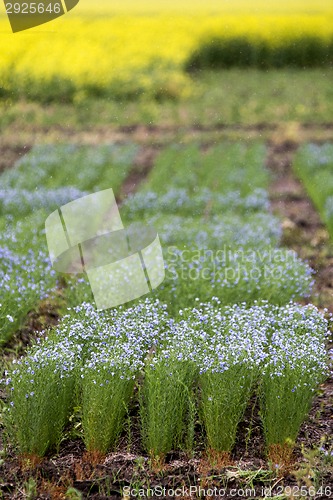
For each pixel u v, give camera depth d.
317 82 35.25
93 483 5.57
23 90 30.34
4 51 31.16
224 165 20.70
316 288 10.84
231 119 28.86
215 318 7.42
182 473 5.76
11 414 6.09
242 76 36.56
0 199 15.44
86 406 6.00
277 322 7.38
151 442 5.92
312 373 6.14
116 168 20.17
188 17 42.97
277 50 38.25
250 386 6.22
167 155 22.22
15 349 8.12
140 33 38.38
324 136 26.03
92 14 41.44
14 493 5.48
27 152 23.00
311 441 6.31
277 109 30.23
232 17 42.91
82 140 25.11
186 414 6.46
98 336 6.79
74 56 32.59
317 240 13.67
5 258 9.41
